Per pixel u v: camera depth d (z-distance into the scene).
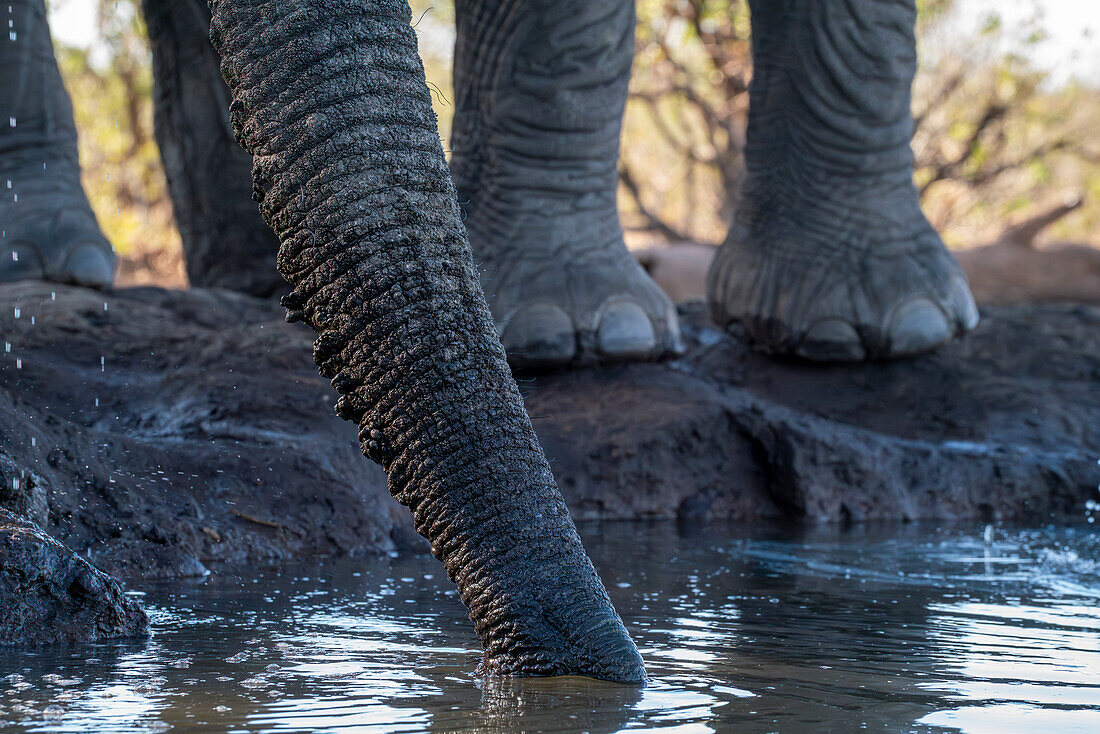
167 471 7.68
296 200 3.97
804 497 10.23
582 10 10.62
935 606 6.20
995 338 12.84
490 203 11.08
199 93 13.48
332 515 7.99
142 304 11.54
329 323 4.02
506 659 4.22
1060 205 28.22
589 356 11.02
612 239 11.30
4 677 4.22
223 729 3.59
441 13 30.84
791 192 11.84
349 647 4.84
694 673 4.45
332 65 3.96
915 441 11.34
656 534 9.03
